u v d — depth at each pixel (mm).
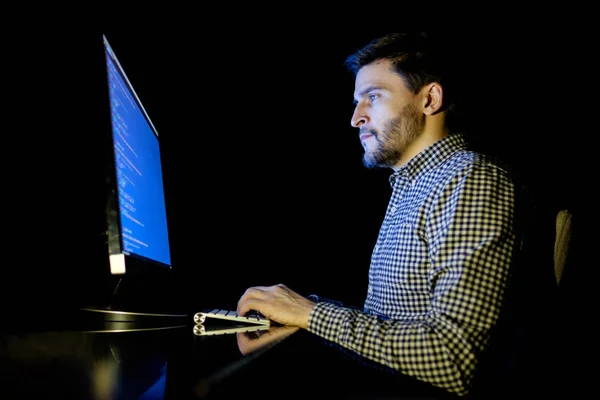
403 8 1958
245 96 1976
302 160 2002
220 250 1925
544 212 1090
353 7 1983
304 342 914
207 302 1544
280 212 1980
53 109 1343
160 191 1568
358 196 2012
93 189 1306
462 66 1254
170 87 1915
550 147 1828
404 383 755
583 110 1807
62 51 1394
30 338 923
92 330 1006
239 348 836
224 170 1959
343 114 2010
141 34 1856
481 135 1827
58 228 1271
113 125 971
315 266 1978
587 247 1691
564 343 1571
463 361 805
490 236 887
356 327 900
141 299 1396
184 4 1904
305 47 1994
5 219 1238
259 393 601
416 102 1194
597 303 1614
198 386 560
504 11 1875
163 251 1479
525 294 974
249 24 1964
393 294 1065
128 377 658
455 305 843
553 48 1838
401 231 1077
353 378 717
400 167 1259
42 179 1285
